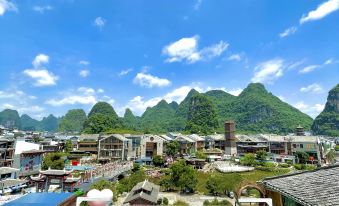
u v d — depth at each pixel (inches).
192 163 3218.5
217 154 4116.6
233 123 4630.9
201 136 5398.6
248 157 3316.9
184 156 3922.2
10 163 2326.5
